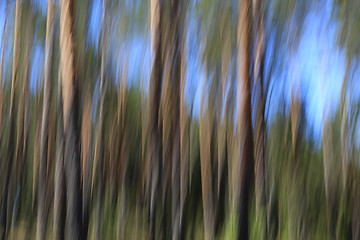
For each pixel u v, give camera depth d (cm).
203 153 497
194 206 493
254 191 473
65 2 530
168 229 488
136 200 501
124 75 521
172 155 500
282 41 492
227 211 482
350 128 473
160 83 506
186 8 516
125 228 496
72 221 503
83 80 529
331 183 470
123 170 507
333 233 462
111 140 517
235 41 501
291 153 479
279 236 466
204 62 507
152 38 509
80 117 522
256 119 481
